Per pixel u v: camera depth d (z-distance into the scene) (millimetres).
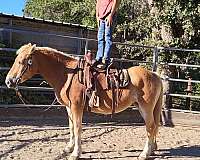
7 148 7176
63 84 6684
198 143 8742
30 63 6516
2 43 12289
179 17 12438
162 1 12844
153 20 13281
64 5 25734
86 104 6711
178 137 9344
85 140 8289
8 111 9953
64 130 9031
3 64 11617
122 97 6867
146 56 13648
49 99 11969
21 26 13109
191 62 13227
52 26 13758
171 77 12281
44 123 9641
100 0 7070
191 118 10938
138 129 9961
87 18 21609
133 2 18844
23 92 11406
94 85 6668
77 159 6613
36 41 13461
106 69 6855
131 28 14000
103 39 6969
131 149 7707
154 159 7090
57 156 6844
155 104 7176
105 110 6879
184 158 7289
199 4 12078
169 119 11062
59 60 6730
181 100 13570
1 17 12594
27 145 7496
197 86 13898
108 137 8766
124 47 14203
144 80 6996
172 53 12859
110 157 7016
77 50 14281
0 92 10953
